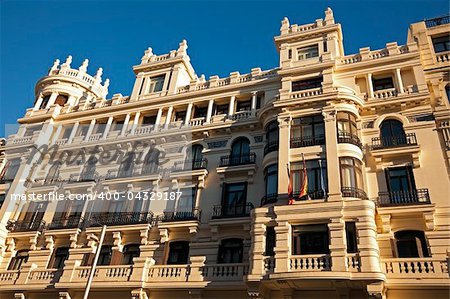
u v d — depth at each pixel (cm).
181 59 3241
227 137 2647
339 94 2270
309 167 2119
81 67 3831
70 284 2167
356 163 2106
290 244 1845
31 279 2359
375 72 2488
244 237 2144
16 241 2686
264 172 2294
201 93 2909
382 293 1645
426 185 1975
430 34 2628
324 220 1847
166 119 2903
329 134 2164
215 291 1969
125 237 2414
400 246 1880
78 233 2522
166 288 2020
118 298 2122
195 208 2370
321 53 2683
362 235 1753
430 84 2394
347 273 1645
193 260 2072
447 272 1644
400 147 2098
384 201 2003
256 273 1808
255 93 2756
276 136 2347
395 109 2300
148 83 3266
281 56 2798
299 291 1811
